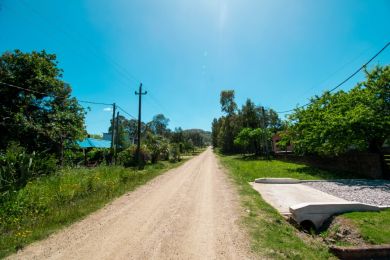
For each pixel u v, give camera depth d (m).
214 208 8.74
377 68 15.50
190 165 31.08
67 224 7.12
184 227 6.72
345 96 18.31
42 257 5.05
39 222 7.20
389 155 14.29
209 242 5.64
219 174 19.98
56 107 19.72
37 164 12.49
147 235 6.16
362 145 15.82
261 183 14.86
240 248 5.27
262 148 48.25
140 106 27.22
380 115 14.93
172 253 5.11
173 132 98.56
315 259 4.91
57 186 10.73
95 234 6.29
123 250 5.30
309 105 21.66
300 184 14.05
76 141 21.86
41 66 19.09
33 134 17.86
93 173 15.02
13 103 17.80
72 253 5.21
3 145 16.64
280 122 55.41
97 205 9.23
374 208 7.74
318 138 18.84
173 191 12.30
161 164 30.12
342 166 18.34
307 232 7.19
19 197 8.36
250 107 50.00
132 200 10.30
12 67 18.08
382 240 5.65
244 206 8.91
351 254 5.16
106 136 50.72
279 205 9.44
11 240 5.85
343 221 6.97
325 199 9.97
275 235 6.03
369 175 15.30
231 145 66.69
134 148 28.81
